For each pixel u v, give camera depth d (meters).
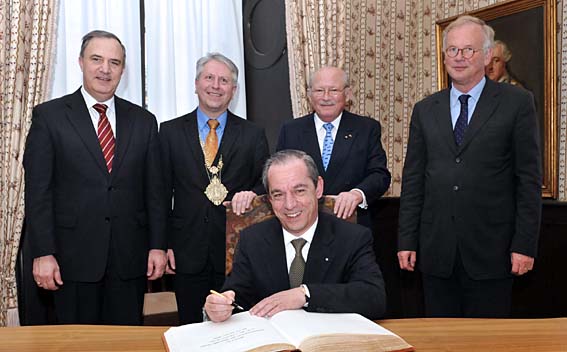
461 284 2.44
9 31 3.28
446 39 2.41
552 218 2.92
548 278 2.95
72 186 2.48
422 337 1.58
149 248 2.66
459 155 2.37
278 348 1.38
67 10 3.62
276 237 2.01
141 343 1.57
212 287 2.78
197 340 1.51
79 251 2.47
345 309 1.72
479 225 2.34
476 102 2.41
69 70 3.64
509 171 2.34
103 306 2.59
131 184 2.56
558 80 2.93
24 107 3.33
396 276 3.80
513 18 3.14
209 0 3.98
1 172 3.27
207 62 2.80
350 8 3.84
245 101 4.14
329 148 2.94
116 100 2.67
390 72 3.92
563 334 1.60
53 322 3.45
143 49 3.88
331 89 2.85
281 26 4.05
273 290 1.95
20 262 3.38
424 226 2.48
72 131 2.49
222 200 2.73
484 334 1.61
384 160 2.94
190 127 2.81
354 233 1.99
